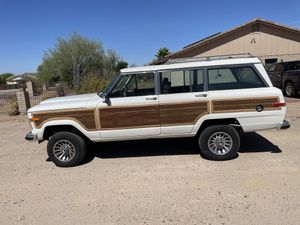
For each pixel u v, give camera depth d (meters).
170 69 5.38
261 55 18.30
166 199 4.03
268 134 7.19
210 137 5.45
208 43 18.33
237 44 18.31
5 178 5.22
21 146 7.50
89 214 3.74
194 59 5.80
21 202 4.20
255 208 3.65
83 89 15.06
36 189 4.65
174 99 5.36
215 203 3.84
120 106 5.40
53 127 5.70
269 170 4.86
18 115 13.37
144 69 5.41
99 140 5.56
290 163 5.13
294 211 3.53
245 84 5.34
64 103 5.62
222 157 5.45
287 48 17.98
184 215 3.58
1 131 9.77
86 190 4.48
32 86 33.88
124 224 3.46
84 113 5.45
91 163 5.79
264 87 5.30
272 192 4.05
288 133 7.22
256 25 17.97
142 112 5.41
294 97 13.68
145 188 4.43
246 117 5.31
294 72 13.34
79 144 5.59
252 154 5.74
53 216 3.74
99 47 41.31
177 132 5.46
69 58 39.97
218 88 5.35
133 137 5.52
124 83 5.43
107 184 4.67
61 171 5.43
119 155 6.18
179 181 4.62
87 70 40.59
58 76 41.38
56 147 5.65
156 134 5.48
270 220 3.37
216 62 5.36
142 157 5.96
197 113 5.36
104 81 15.04
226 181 4.51
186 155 5.91
